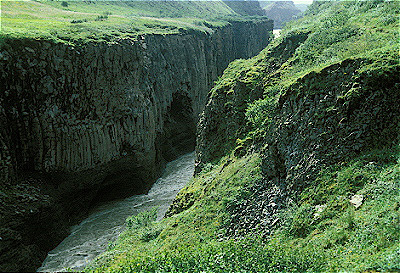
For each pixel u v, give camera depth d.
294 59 30.91
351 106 15.52
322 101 16.89
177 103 59.19
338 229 12.59
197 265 13.55
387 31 24.23
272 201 17.72
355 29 28.27
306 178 16.14
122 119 39.62
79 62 35.06
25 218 27.42
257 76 32.03
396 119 14.55
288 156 17.92
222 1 181.75
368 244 10.88
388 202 11.91
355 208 12.95
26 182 30.58
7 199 27.23
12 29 32.66
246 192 19.67
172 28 65.62
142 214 29.34
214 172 27.08
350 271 9.74
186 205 25.17
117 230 32.53
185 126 60.09
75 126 34.41
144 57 46.25
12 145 30.00
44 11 59.12
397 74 15.06
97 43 37.38
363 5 33.56
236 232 17.80
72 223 33.84
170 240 19.83
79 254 28.38
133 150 40.66
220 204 20.64
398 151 13.63
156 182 45.78
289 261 11.82
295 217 15.02
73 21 49.72
